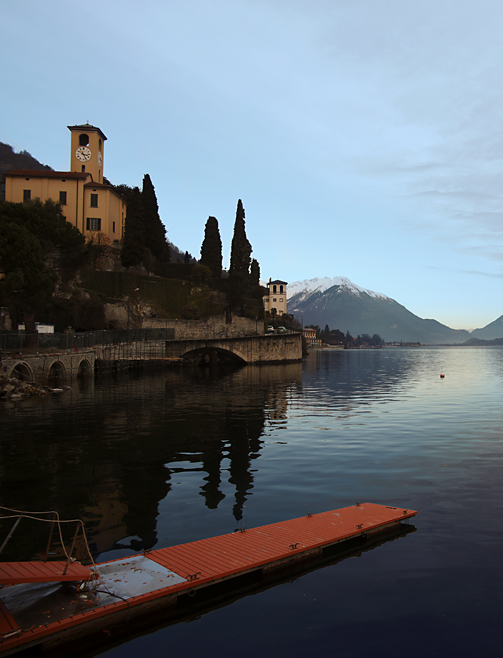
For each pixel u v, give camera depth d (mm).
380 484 16547
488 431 26703
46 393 44625
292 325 182500
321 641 8070
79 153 101438
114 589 9211
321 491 15781
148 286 102125
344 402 40500
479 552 11219
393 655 7695
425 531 12477
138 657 7816
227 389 51688
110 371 74125
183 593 9391
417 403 39938
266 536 11789
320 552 11242
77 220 94375
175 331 102938
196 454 21172
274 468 18766
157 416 32156
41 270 54188
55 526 12805
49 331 63344
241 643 8078
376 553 11312
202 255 134000
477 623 8492
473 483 16594
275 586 9914
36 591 9242
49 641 8078
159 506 14375
